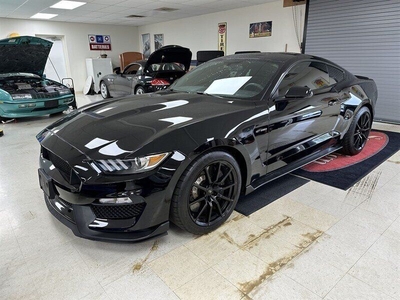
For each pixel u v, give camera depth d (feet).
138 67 22.31
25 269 5.21
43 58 18.67
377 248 5.72
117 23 36.35
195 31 31.42
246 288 4.75
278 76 7.31
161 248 5.75
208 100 7.07
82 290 4.73
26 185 8.83
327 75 9.26
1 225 6.63
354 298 4.55
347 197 7.81
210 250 5.69
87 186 4.98
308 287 4.76
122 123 5.86
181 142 5.30
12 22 30.63
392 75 16.57
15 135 15.01
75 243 5.95
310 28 19.69
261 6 24.47
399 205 7.39
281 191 8.18
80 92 36.47
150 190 5.04
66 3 23.06
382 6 16.06
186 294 4.63
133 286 4.81
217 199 6.20
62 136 5.96
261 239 6.01
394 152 11.45
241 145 6.18
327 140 9.28
